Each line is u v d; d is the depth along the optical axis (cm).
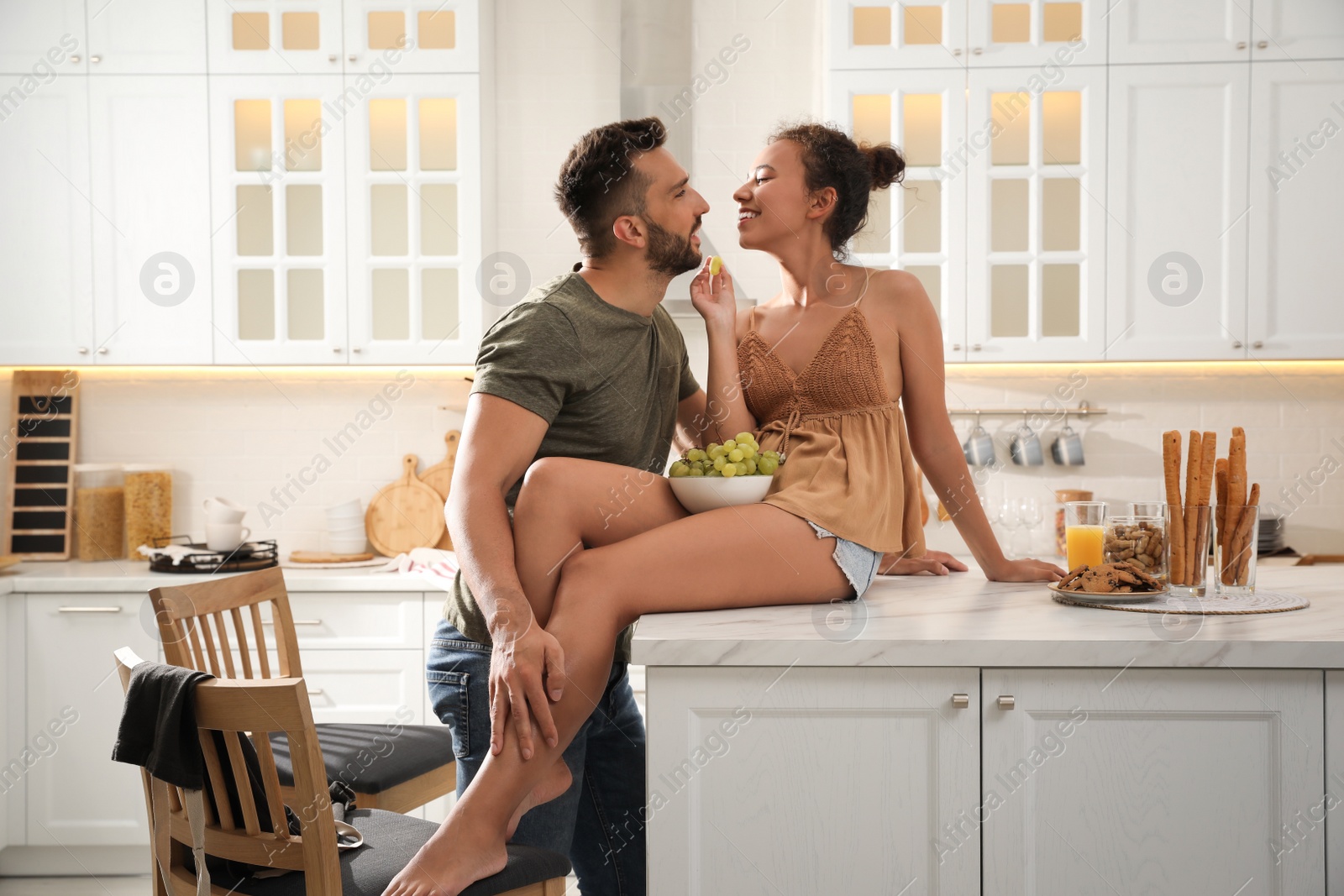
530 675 121
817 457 151
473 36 312
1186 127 298
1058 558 316
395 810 204
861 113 304
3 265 310
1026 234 303
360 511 339
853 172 160
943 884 117
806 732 118
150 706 141
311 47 312
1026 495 334
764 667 117
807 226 162
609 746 169
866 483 147
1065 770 116
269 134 313
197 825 139
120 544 338
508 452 137
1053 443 335
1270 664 112
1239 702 114
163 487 336
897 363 161
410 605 293
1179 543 145
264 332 314
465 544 131
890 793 117
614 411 151
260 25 311
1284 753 113
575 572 129
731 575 134
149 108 310
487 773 123
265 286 314
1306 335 297
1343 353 296
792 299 169
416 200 313
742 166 333
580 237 153
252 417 347
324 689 293
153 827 149
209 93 310
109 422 346
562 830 155
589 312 147
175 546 321
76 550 340
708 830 118
